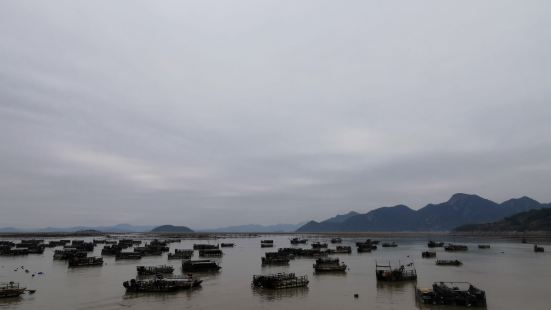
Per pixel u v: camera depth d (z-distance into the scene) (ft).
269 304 171.53
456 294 166.09
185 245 637.30
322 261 293.23
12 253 422.41
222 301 177.37
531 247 523.29
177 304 171.73
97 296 188.44
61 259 369.30
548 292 196.24
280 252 387.55
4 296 183.83
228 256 420.77
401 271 233.96
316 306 167.63
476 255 409.49
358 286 215.10
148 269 263.49
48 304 171.94
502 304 170.60
